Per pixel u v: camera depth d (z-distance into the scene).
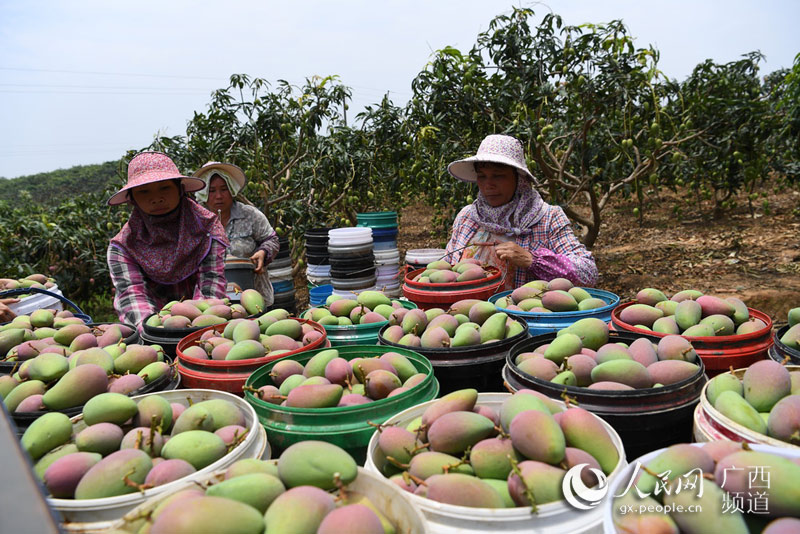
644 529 1.04
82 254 8.32
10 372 2.17
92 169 49.50
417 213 19.52
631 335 2.12
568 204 7.28
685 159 8.53
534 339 2.10
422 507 1.17
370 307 2.71
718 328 2.08
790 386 1.48
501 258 3.20
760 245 9.33
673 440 1.60
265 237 5.00
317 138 8.39
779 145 9.34
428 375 1.82
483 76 6.80
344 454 1.25
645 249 10.16
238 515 1.01
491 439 1.37
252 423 1.60
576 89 6.05
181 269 3.45
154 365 2.00
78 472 1.33
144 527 1.07
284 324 2.39
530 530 1.11
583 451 1.27
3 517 0.67
